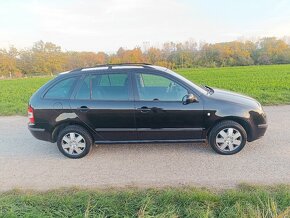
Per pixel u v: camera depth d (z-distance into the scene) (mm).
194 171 4242
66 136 4957
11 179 4266
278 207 3113
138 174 4242
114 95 4770
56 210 3264
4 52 61594
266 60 56375
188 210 3125
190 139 4887
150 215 3082
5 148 5621
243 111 4695
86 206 3301
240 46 58812
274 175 3980
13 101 12461
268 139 5453
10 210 3188
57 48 66750
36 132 4984
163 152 5055
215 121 4723
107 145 5527
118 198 3490
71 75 4941
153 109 4676
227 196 3383
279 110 7801
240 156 4715
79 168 4570
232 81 19938
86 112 4762
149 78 4797
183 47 58812
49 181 4152
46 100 4875
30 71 63750
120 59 53250
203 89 5070
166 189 3709
